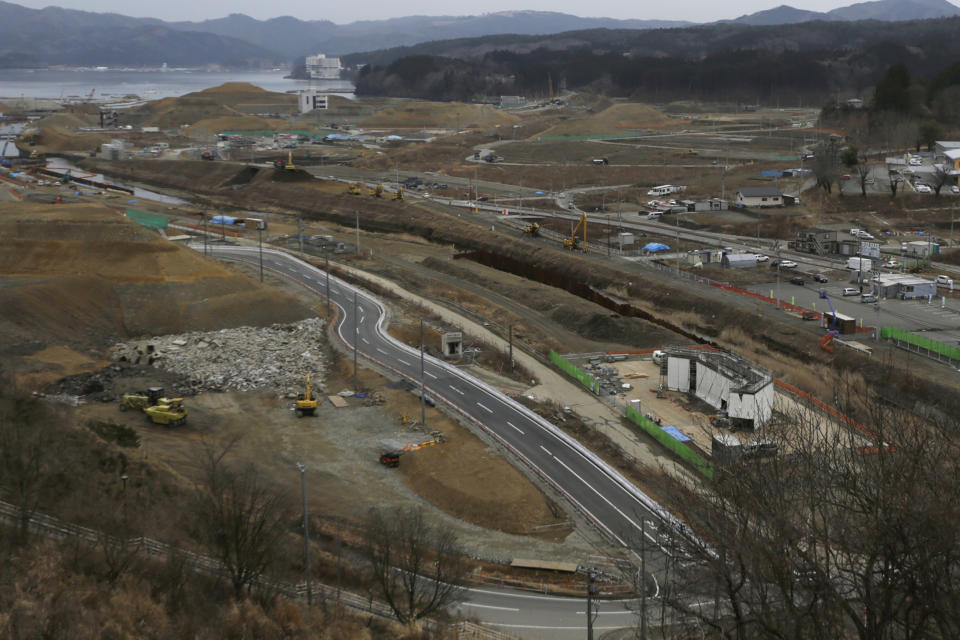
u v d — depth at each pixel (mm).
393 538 56781
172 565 46625
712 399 85438
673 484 58938
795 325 109062
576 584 56031
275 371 98062
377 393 89875
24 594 40344
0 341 98250
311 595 49188
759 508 37469
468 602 53594
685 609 39750
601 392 90312
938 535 31906
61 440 61188
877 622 33844
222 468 62969
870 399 83750
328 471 73562
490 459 74188
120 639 38938
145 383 93688
